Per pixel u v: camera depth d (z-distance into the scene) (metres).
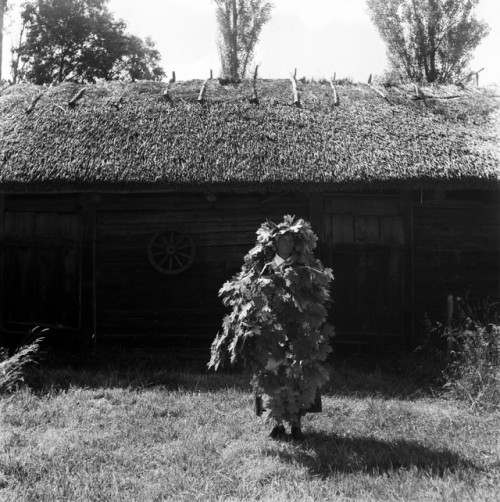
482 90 10.57
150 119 8.95
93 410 6.06
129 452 4.96
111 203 8.88
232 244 8.81
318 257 8.69
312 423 5.73
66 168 8.12
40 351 8.41
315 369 5.04
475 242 8.91
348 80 10.60
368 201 8.85
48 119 8.96
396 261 8.83
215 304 8.79
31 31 23.14
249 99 9.49
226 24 21.28
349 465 4.65
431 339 8.62
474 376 6.65
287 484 4.32
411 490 4.18
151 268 8.83
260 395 5.24
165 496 4.20
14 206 9.02
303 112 9.20
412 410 6.21
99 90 9.84
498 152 8.53
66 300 8.89
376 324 8.80
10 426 5.61
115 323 8.80
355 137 8.66
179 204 8.87
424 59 18.84
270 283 4.92
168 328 8.80
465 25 18.62
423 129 8.95
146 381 7.25
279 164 8.22
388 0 19.05
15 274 9.03
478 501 3.99
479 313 8.77
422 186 8.18
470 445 5.18
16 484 4.36
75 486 4.29
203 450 4.95
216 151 8.41
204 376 7.56
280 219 8.82
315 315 5.00
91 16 23.86
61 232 8.93
